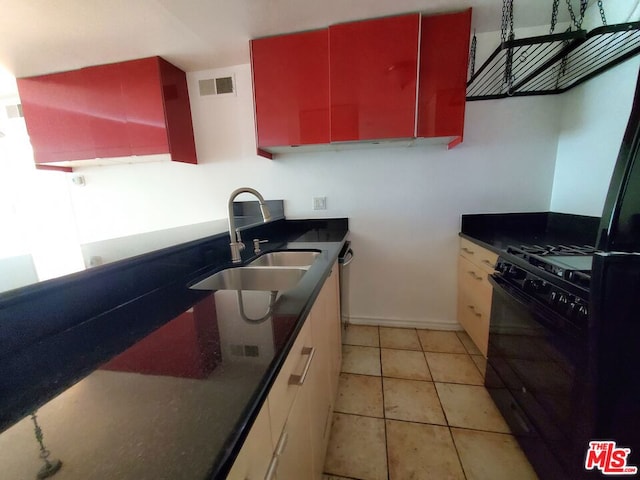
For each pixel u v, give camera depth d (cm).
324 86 166
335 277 152
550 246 137
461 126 156
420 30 151
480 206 200
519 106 184
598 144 149
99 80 196
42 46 168
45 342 63
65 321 69
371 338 212
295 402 73
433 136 159
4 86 226
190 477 30
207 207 238
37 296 64
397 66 153
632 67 128
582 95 161
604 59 143
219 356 54
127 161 230
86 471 32
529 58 173
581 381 80
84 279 74
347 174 215
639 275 71
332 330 139
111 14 143
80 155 207
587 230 155
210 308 79
